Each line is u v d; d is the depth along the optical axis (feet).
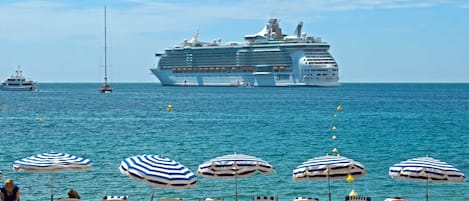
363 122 462.19
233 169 123.44
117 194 167.43
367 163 233.96
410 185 183.83
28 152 258.37
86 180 184.34
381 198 168.35
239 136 339.98
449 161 243.60
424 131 381.19
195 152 265.13
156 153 259.60
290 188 178.70
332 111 603.26
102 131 364.99
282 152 267.18
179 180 111.55
